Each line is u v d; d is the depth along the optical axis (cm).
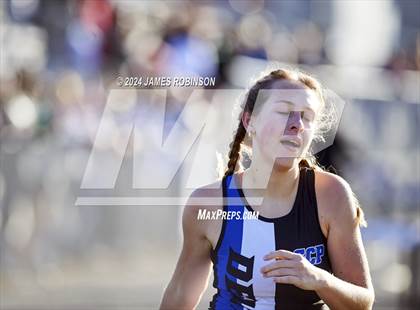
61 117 2178
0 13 2689
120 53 2322
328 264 898
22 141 2133
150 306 1995
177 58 2112
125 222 2158
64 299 2055
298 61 3141
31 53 2619
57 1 2681
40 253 2148
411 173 2392
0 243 2116
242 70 2383
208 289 1250
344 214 889
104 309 1984
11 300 2062
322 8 3766
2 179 2109
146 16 2488
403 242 2242
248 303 886
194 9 2805
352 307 859
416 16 4019
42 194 2152
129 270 2136
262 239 884
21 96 2212
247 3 3353
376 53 3831
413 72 3012
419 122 2455
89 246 2172
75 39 2520
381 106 2419
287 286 879
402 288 2212
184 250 929
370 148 2339
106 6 2494
